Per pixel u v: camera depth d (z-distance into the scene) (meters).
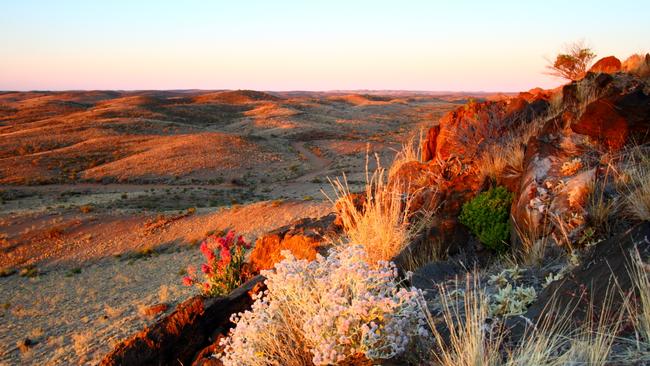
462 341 3.04
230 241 10.00
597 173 4.61
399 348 2.97
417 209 6.71
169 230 39.34
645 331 2.49
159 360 6.16
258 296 3.83
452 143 7.66
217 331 6.47
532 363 2.50
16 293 29.36
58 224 42.09
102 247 37.88
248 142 105.75
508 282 4.15
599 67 8.61
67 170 87.00
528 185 5.00
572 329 2.85
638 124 4.78
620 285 2.90
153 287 26.25
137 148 103.12
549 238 4.43
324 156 101.31
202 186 75.12
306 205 37.84
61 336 19.17
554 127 5.42
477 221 5.60
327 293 3.26
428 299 4.51
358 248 4.00
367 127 163.38
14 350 18.56
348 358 3.13
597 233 4.05
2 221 43.88
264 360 3.46
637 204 3.89
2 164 88.44
